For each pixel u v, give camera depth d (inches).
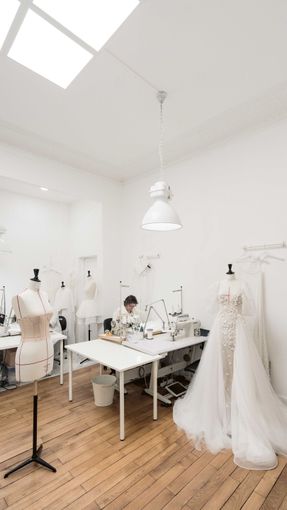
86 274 216.1
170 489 70.6
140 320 157.2
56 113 116.5
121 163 168.9
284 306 113.7
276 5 70.1
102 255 187.5
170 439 92.4
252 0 68.8
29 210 205.9
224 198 138.3
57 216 223.0
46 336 85.4
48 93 103.1
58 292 206.7
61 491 69.9
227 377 103.7
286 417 96.3
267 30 77.2
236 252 131.5
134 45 81.6
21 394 127.3
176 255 159.8
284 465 79.0
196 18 73.6
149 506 65.4
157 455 83.9
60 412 110.6
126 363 97.4
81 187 176.2
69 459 82.0
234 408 93.7
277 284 116.4
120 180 199.5
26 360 78.8
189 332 132.8
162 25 75.3
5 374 137.5
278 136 120.4
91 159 162.9
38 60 86.9
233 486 71.5
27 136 135.7
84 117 119.6
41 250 211.6
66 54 84.9
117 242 196.5
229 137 137.2
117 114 117.4
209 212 144.3
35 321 81.9
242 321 106.0
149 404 118.3
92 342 127.0
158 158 161.2
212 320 139.4
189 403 106.8
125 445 88.9
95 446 88.3
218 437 90.7
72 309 206.5
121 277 197.0
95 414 109.0
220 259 137.9
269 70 92.6
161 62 88.4
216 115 119.0
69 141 141.2
